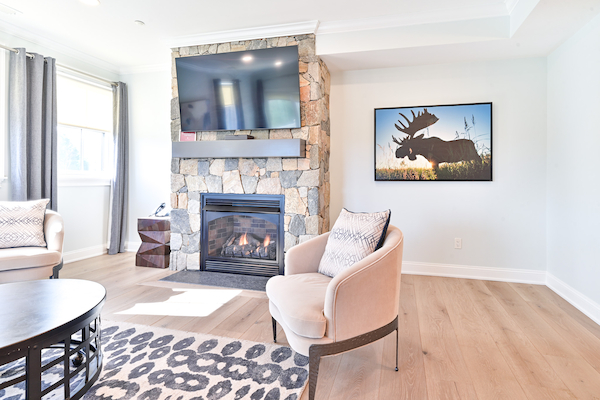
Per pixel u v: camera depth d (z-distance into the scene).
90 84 4.11
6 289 1.75
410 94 3.55
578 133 2.68
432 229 3.55
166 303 2.71
